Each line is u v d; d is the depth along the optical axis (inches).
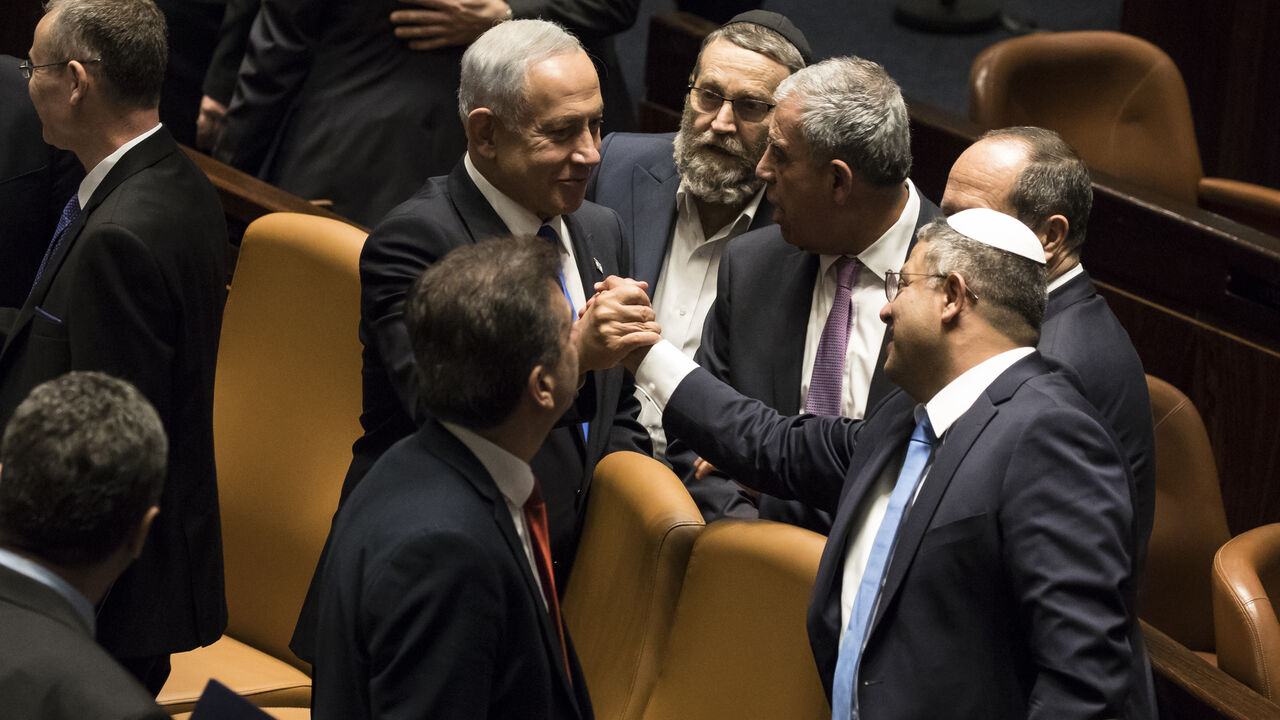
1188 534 497.7
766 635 335.0
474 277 265.0
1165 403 501.0
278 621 444.5
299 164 571.8
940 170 646.5
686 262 472.7
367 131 562.6
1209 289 583.8
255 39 566.9
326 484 436.8
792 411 417.7
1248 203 671.8
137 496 254.1
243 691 420.2
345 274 433.1
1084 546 284.0
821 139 394.0
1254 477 581.0
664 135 495.2
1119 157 686.5
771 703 331.6
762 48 450.6
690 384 378.9
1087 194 385.4
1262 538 442.3
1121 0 1133.1
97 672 230.7
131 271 364.2
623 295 350.6
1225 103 822.5
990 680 293.6
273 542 443.5
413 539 256.2
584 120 364.2
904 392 338.6
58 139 388.2
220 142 586.2
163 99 660.1
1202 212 590.9
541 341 265.3
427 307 267.1
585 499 386.3
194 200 389.4
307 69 568.4
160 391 374.3
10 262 474.9
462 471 268.4
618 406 408.5
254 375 446.9
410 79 562.9
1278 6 791.1
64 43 374.9
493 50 362.9
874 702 299.0
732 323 429.1
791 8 1102.4
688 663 348.2
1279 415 569.6
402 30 555.5
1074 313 382.3
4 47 747.4
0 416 376.5
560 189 367.6
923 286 311.1
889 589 299.4
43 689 226.8
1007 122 669.3
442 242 364.2
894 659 298.4
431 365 267.6
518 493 278.1
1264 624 413.7
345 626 264.1
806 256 426.6
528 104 358.3
